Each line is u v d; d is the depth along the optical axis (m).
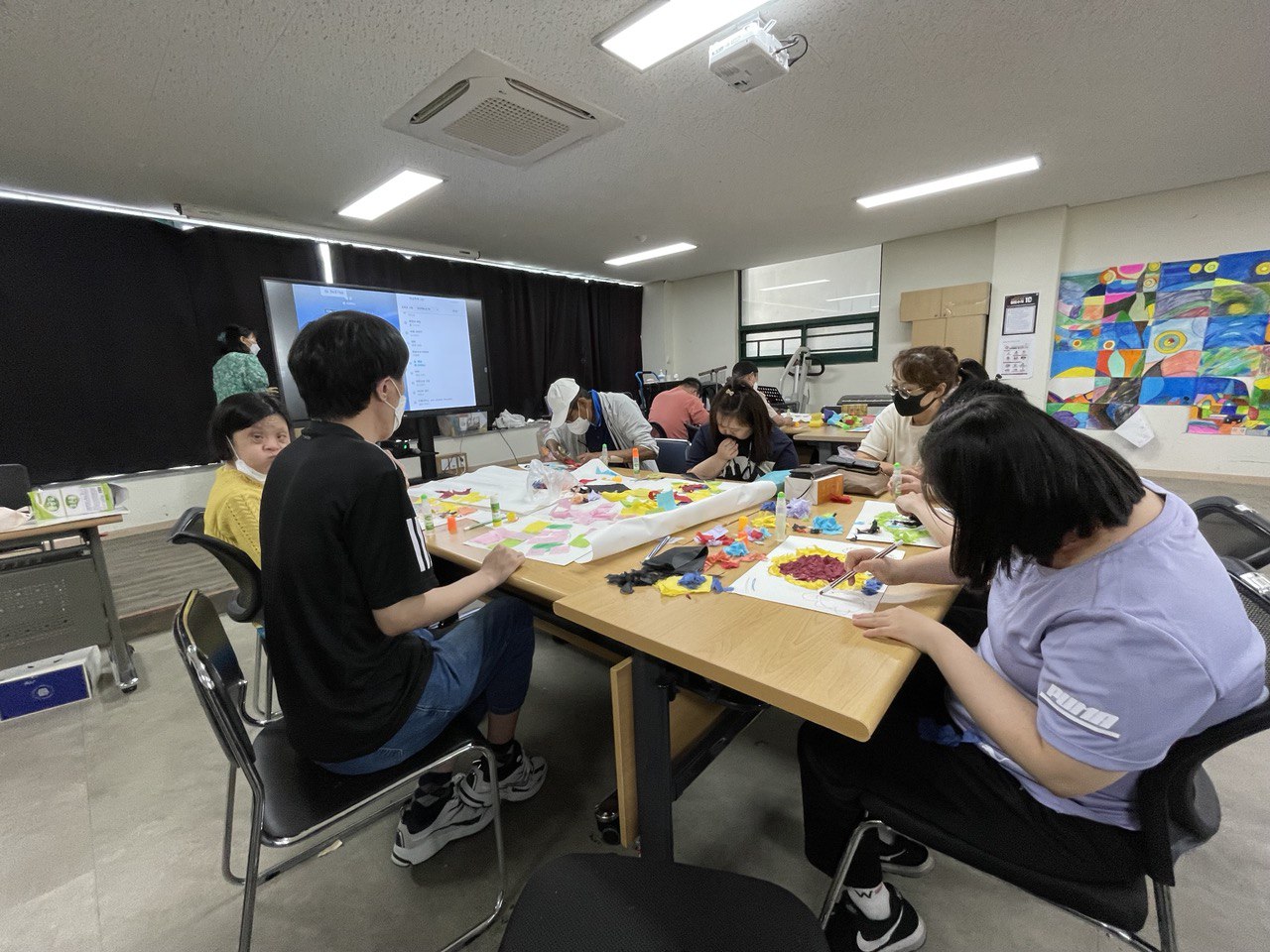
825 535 1.23
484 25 1.85
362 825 0.94
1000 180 3.69
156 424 3.64
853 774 0.83
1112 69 2.29
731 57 1.91
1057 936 1.01
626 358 7.08
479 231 4.37
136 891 1.17
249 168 2.91
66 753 1.63
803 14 1.90
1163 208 4.12
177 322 3.68
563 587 1.02
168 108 2.25
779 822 1.30
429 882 1.18
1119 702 0.53
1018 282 4.64
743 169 3.29
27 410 3.20
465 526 1.49
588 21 1.86
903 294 5.22
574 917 0.64
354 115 2.42
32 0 1.60
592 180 3.39
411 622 0.90
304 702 0.85
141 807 1.41
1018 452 0.57
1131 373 4.41
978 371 2.04
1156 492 0.64
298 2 1.69
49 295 3.21
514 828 1.31
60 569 1.83
